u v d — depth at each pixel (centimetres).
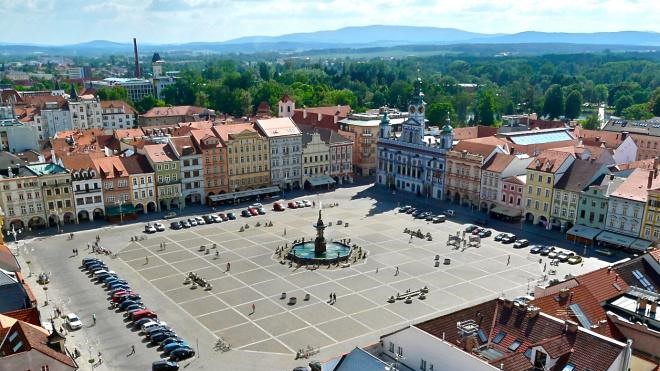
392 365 6469
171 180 18762
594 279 8875
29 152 19375
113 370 9262
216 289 12462
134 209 17900
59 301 11769
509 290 12369
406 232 16475
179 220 17512
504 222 17725
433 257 14462
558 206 16688
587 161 16800
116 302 11669
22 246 15100
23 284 10494
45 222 16750
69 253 14600
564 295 8069
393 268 13712
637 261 9694
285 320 11050
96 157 18238
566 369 6300
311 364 6781
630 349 6266
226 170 19912
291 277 13150
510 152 19700
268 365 9469
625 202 14962
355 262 14088
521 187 17650
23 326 7531
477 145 19425
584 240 15538
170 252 14738
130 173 17900
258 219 17800
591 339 6438
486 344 7062
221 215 17988
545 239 16025
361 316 11206
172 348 9775
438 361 6544
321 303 11788
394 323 10900
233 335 10456
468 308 7456
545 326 6950
